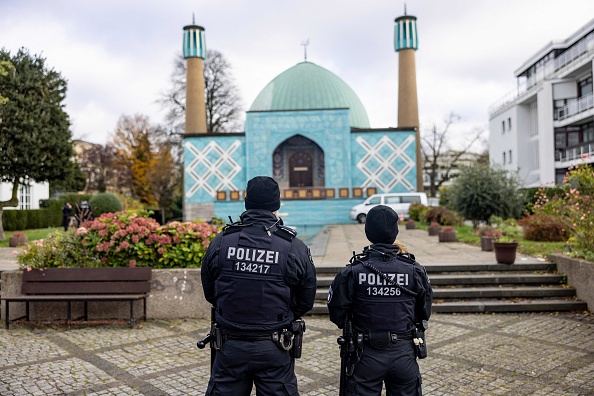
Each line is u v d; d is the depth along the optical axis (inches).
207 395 129.6
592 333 276.5
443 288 359.3
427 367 223.1
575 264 346.0
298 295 134.6
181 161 1697.8
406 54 1445.6
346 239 689.0
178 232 331.9
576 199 386.0
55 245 336.2
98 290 308.7
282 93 1605.6
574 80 1387.8
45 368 226.7
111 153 2054.6
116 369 225.1
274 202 137.6
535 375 212.8
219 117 1638.8
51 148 803.4
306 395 196.4
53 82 812.0
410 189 1269.7
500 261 385.1
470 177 773.9
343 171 1279.5
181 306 319.3
